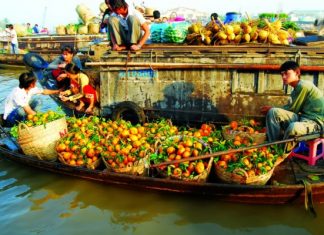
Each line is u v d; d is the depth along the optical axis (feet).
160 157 17.01
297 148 17.93
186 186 15.87
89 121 21.84
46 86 29.76
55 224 15.21
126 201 16.74
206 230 14.57
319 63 19.30
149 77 22.26
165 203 16.46
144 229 14.74
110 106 23.66
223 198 16.02
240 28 23.90
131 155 17.10
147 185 16.66
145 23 22.95
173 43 25.43
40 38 69.62
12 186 18.38
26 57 31.94
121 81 22.99
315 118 16.56
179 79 21.66
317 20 49.85
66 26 71.92
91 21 69.82
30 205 16.67
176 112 22.24
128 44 23.85
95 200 16.90
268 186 14.85
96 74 25.04
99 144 18.79
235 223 14.92
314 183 14.75
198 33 24.44
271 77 20.04
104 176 17.25
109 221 15.35
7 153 20.42
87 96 23.94
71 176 18.79
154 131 19.97
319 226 14.52
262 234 14.19
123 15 23.68
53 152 19.57
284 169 16.80
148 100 22.68
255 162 15.42
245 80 20.47
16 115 23.17
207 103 21.47
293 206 15.70
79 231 14.71
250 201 15.80
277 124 17.37
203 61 21.01
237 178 15.24
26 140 18.90
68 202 16.84
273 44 22.71
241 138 17.95
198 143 17.19
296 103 17.13
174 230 14.64
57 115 20.21
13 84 46.91
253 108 20.71
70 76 24.16
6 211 16.21
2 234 14.61
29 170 20.02
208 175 16.48
